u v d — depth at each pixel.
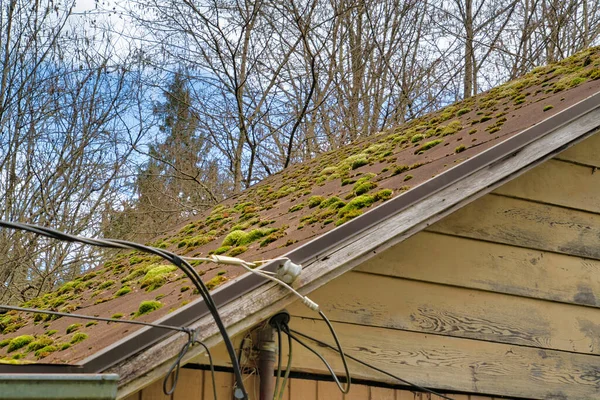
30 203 13.86
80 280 6.27
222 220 5.81
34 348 3.13
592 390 3.65
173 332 2.42
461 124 4.89
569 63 5.53
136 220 14.93
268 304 2.63
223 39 14.18
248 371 2.94
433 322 3.40
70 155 14.29
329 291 3.21
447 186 3.05
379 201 3.19
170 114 14.88
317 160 7.88
